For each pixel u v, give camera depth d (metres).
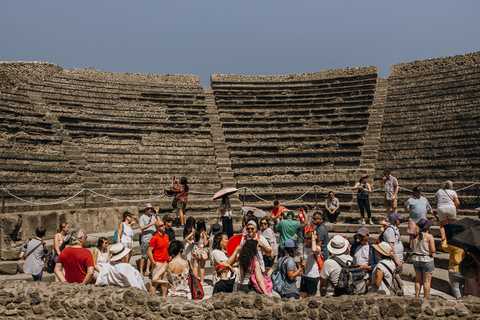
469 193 14.88
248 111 24.00
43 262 9.12
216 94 25.97
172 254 7.91
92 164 17.78
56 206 14.03
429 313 5.82
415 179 16.53
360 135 20.50
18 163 15.68
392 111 21.64
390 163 17.95
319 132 21.72
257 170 19.47
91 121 20.58
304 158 19.70
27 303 7.07
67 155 17.86
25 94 20.36
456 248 7.75
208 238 11.02
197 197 17.44
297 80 27.20
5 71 22.11
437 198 10.29
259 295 6.38
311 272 7.88
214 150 20.59
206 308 6.36
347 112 22.75
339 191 16.61
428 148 17.95
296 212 17.27
